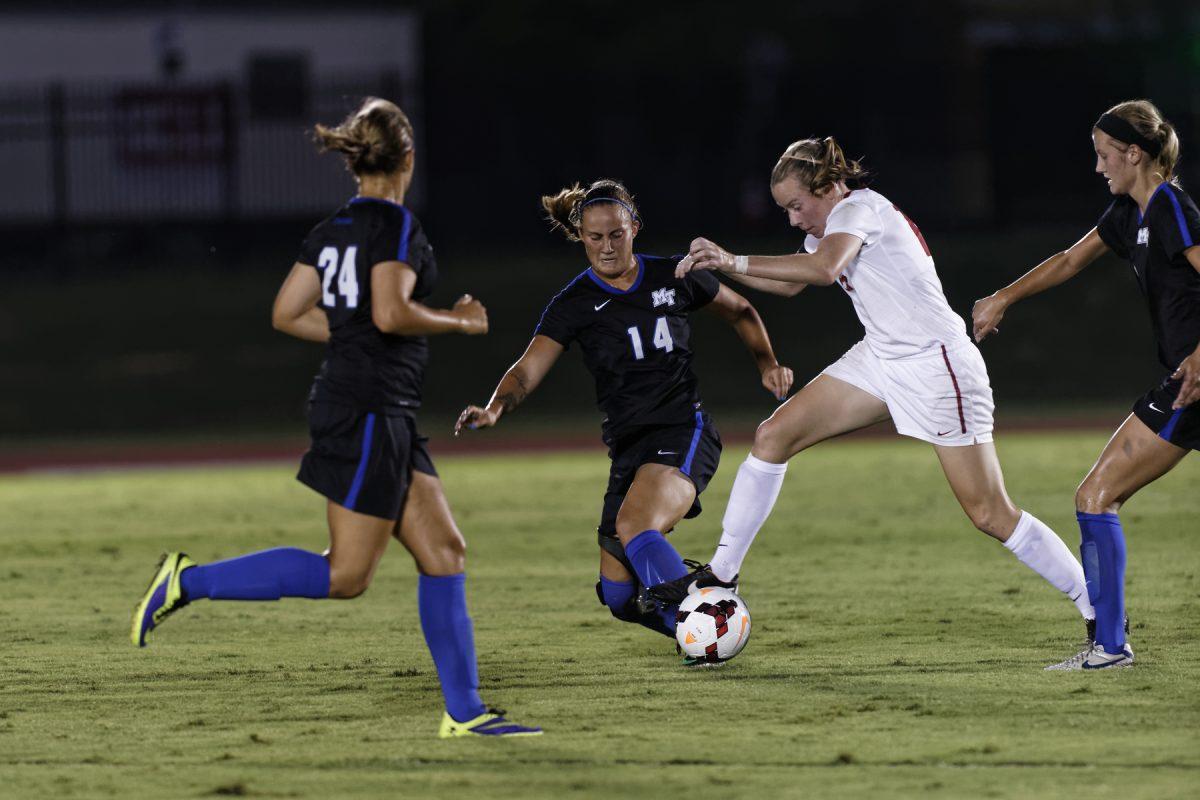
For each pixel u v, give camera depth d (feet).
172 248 390.21
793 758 61.16
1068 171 386.52
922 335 79.25
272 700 74.33
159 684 78.43
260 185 397.80
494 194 423.64
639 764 60.80
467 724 66.33
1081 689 72.49
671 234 393.09
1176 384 74.84
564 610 98.58
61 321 326.65
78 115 392.27
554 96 437.17
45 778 60.18
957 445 79.51
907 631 88.53
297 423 259.19
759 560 116.88
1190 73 394.52
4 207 381.60
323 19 414.82
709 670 79.15
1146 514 133.90
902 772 58.75
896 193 422.82
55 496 174.81
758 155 425.28
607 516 82.69
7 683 79.10
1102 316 307.37
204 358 301.02
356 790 57.67
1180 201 72.95
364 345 65.00
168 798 57.06
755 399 270.46
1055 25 479.41
